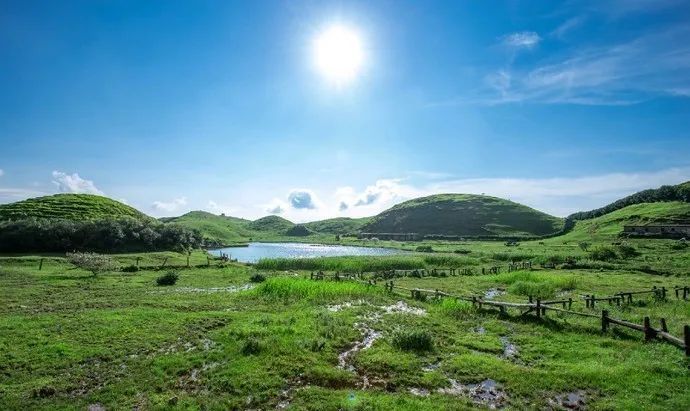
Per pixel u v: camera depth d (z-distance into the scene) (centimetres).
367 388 1684
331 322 2650
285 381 1723
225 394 1591
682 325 2489
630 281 4922
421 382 1720
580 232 17300
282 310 3180
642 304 3319
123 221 8888
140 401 1540
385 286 4322
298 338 2284
